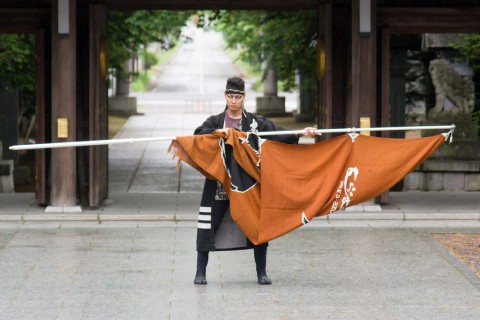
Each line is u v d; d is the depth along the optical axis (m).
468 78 30.80
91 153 23.52
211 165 14.71
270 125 15.25
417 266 17.08
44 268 16.78
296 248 18.88
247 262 17.39
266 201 14.88
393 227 21.69
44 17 24.22
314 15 35.25
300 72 52.84
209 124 15.05
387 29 24.61
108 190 26.62
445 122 29.42
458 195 26.77
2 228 21.30
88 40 24.61
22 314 13.60
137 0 24.56
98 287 15.29
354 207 23.05
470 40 30.25
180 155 14.76
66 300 14.43
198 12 36.50
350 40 24.77
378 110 25.09
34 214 22.50
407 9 24.67
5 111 35.53
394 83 34.16
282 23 37.59
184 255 18.05
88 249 18.67
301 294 14.84
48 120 24.73
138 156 37.91
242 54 52.31
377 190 15.40
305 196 14.98
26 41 33.22
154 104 75.12
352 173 15.30
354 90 23.52
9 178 29.02
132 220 22.48
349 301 14.40
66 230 21.05
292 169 15.00
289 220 14.98
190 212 23.06
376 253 18.34
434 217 22.78
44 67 24.33
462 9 24.70
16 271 16.52
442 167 28.42
